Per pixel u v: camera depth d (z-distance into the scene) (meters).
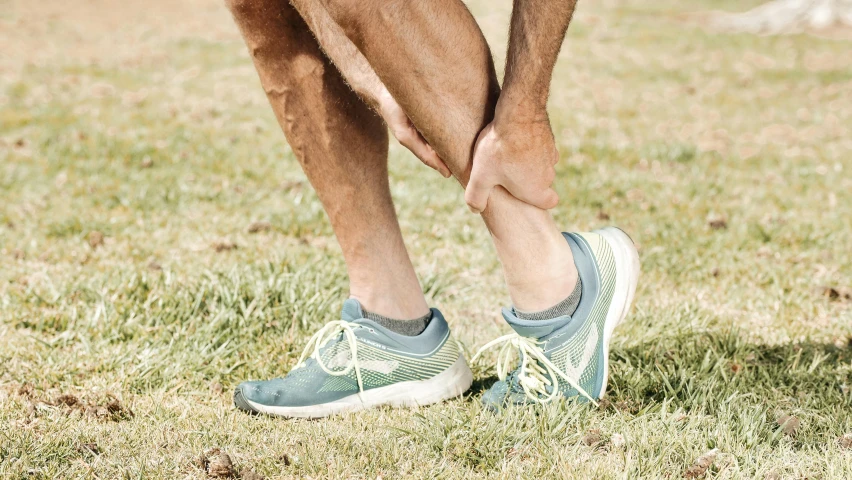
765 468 1.82
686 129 6.62
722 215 4.32
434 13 1.73
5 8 13.02
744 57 10.34
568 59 10.02
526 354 2.09
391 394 2.21
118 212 4.27
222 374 2.47
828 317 2.99
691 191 4.72
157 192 4.56
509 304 3.14
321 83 2.03
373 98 1.93
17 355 2.59
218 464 1.85
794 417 2.06
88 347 2.60
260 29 2.01
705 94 8.17
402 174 4.98
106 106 7.03
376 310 2.22
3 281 3.26
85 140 5.74
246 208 4.38
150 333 2.77
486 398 2.19
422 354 2.20
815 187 4.88
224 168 5.11
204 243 3.80
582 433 2.00
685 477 1.81
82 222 4.03
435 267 3.51
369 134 2.10
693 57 10.33
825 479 1.79
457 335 2.80
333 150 2.08
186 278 3.23
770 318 2.98
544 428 2.01
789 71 9.38
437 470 1.87
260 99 7.60
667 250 3.71
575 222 4.20
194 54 10.02
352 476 1.86
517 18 1.69
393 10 1.70
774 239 3.89
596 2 15.71
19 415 2.14
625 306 2.15
